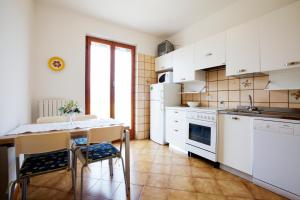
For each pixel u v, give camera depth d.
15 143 1.14
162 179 1.92
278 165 1.59
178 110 2.92
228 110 2.17
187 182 1.85
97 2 2.60
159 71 3.86
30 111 2.42
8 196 1.21
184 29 3.54
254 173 1.79
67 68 2.85
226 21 2.71
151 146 3.22
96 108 3.30
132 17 3.06
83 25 3.01
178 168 2.22
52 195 1.60
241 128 1.93
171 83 3.40
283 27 1.71
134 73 3.77
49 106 2.59
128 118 3.72
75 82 2.93
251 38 1.99
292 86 1.87
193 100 3.28
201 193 1.64
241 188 1.73
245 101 2.40
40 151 1.22
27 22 2.18
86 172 2.09
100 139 1.48
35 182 1.83
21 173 1.23
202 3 2.61
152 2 2.59
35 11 2.58
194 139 2.58
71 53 2.89
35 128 1.57
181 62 3.11
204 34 3.10
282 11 1.72
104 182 1.84
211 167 2.26
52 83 2.72
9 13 1.53
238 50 2.13
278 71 1.99
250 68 2.00
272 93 2.10
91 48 3.24
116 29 3.38
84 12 2.90
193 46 2.84
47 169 1.31
